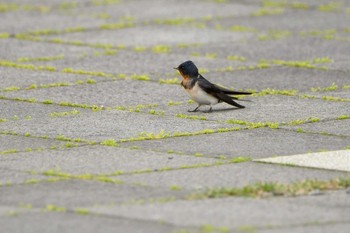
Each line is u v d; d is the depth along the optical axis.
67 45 21.64
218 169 13.05
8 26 23.53
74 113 16.17
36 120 15.74
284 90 17.84
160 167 13.14
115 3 26.80
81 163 13.36
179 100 17.19
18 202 11.55
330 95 17.50
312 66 19.81
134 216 10.95
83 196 11.78
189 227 10.56
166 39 22.30
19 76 18.81
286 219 10.84
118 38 22.36
